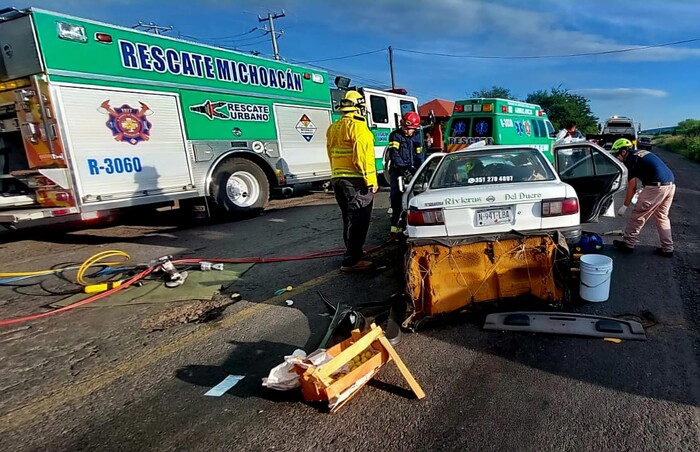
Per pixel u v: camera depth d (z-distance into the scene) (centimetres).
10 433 236
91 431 236
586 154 544
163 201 690
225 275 488
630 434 216
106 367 302
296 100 927
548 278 346
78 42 575
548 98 4869
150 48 659
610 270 366
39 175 579
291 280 467
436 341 318
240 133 808
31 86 554
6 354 326
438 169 430
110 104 612
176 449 220
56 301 430
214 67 754
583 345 302
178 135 705
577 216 358
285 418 241
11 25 548
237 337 340
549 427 223
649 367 273
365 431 227
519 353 296
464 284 349
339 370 264
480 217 357
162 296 430
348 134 450
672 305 364
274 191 907
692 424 221
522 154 429
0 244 693
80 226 833
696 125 4594
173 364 303
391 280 453
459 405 245
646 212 498
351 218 470
